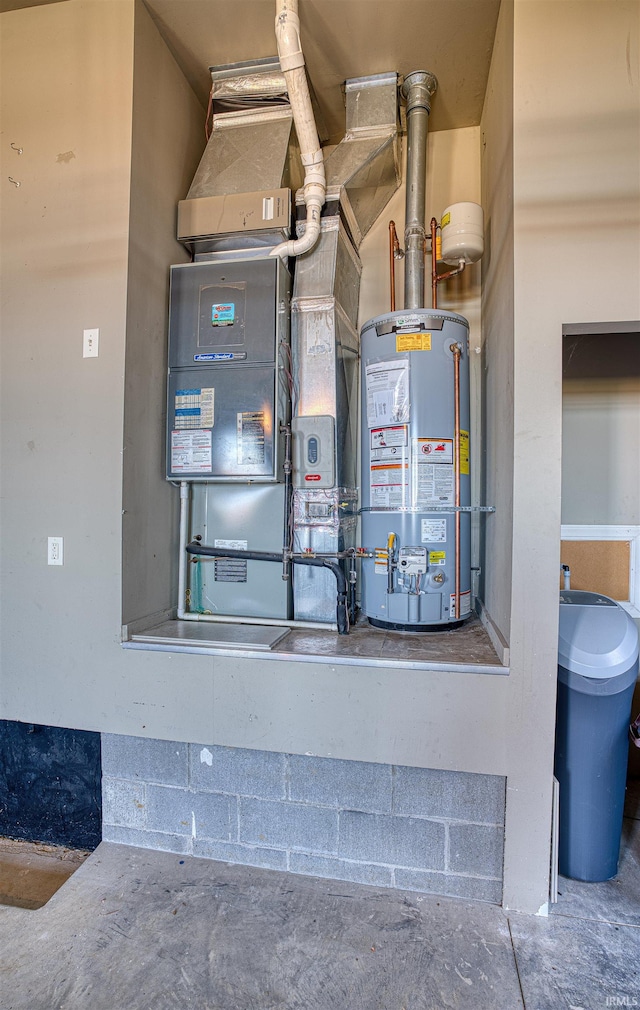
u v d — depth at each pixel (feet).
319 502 6.61
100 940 4.68
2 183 6.24
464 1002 4.07
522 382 4.88
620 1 4.79
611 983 4.22
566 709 5.32
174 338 6.63
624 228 4.75
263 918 4.91
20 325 6.14
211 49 6.66
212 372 6.51
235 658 5.49
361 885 5.38
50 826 6.38
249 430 6.40
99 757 6.20
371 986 4.21
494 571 5.98
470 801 5.15
